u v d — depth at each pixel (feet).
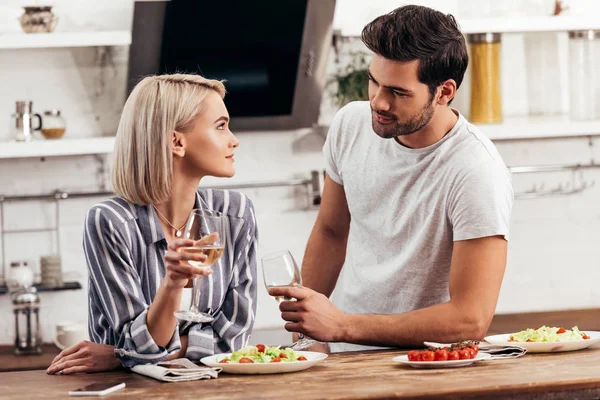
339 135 8.84
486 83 13.65
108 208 7.30
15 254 13.28
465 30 13.29
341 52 13.97
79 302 13.46
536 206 14.88
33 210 13.30
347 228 9.21
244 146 13.85
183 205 7.54
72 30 13.05
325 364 6.99
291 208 14.07
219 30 12.48
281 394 5.80
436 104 7.79
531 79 14.73
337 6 13.87
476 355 6.89
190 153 7.35
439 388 5.83
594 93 13.82
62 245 13.39
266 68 12.93
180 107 7.24
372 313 8.48
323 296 7.48
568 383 5.96
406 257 8.18
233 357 6.85
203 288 7.52
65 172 13.38
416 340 7.48
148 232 7.38
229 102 13.01
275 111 13.25
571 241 15.01
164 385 6.34
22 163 13.25
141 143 7.25
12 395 6.20
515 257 14.85
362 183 8.51
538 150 14.82
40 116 12.51
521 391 5.89
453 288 7.61
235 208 7.91
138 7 11.96
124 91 13.34
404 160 8.16
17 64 13.06
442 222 7.91
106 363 7.20
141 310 7.16
